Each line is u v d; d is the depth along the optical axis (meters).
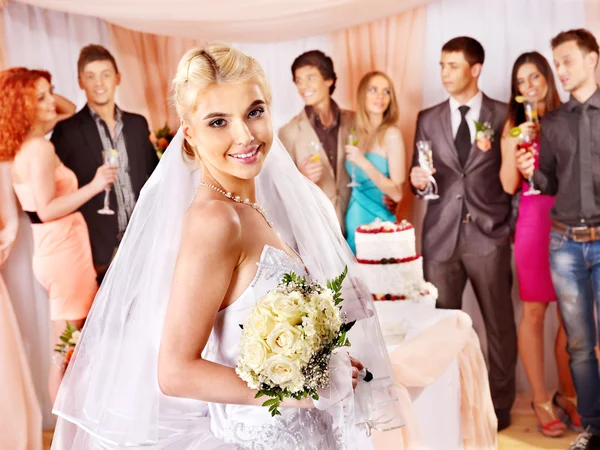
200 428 1.86
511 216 4.81
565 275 4.61
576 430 4.60
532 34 4.68
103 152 4.86
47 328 4.72
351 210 5.23
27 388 4.59
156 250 1.75
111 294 1.82
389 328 3.39
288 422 1.69
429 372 2.97
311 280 1.80
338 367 1.61
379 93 5.10
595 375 4.55
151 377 1.70
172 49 5.11
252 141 1.64
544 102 4.66
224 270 1.61
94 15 4.83
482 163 4.86
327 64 5.16
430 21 4.93
